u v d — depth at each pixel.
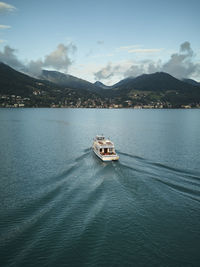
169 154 61.88
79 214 28.66
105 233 24.73
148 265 20.41
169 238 24.25
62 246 22.50
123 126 137.62
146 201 32.69
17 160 54.97
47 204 31.38
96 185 38.72
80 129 120.62
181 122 164.88
